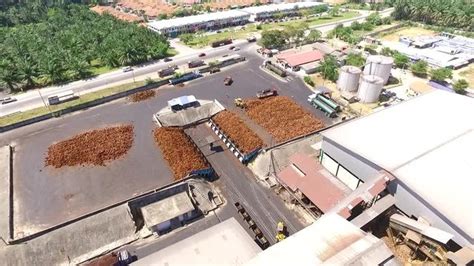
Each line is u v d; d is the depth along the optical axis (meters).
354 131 58.28
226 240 42.22
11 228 48.78
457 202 43.09
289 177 55.19
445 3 148.25
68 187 56.91
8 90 90.62
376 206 46.34
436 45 122.12
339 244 36.97
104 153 64.62
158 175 59.09
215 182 58.12
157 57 111.25
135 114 78.81
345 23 155.12
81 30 121.62
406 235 42.88
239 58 108.12
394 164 49.12
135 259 45.00
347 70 87.75
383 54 111.31
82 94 87.12
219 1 186.00
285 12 163.12
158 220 48.66
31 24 141.88
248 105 81.38
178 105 79.06
